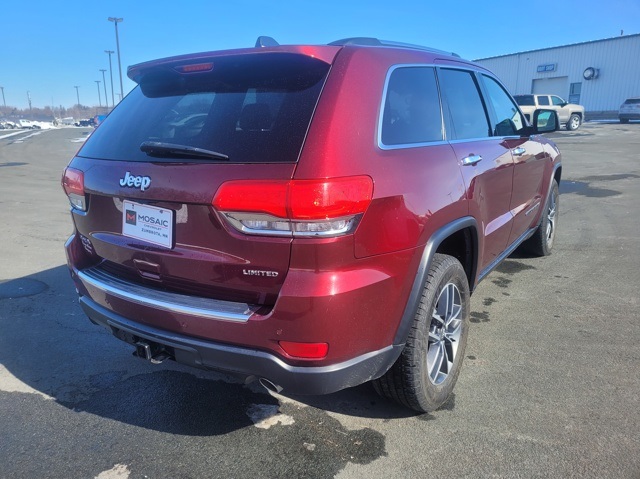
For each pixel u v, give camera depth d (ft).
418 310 8.33
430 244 8.26
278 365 7.02
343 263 6.85
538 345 11.68
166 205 7.67
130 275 8.75
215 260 7.29
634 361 10.87
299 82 7.63
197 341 7.46
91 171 8.89
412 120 8.88
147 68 9.10
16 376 10.85
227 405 9.76
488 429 8.76
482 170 10.50
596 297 14.44
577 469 7.75
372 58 8.20
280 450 8.42
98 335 12.76
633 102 102.17
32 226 24.75
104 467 8.07
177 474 7.90
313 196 6.53
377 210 7.16
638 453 8.06
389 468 7.93
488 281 15.94
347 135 7.11
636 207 26.27
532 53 144.05
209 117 7.89
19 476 7.86
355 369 7.33
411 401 8.81
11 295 15.26
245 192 6.77
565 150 56.49
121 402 9.88
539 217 16.61
